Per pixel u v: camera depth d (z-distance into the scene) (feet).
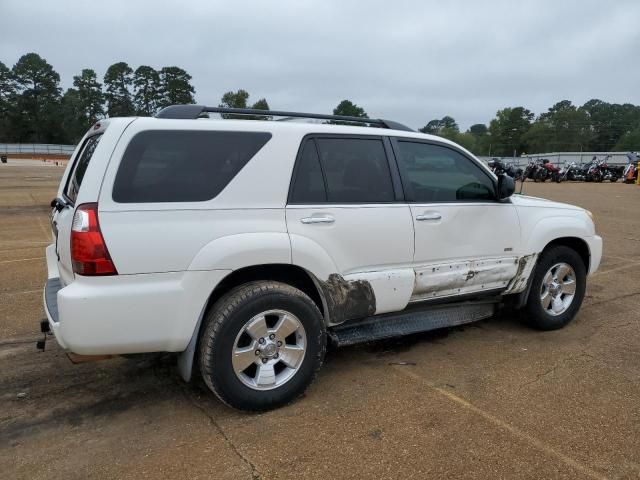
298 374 11.13
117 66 342.64
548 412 10.94
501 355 14.07
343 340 12.29
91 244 9.36
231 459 9.30
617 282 22.17
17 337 15.28
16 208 45.34
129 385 12.31
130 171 9.77
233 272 10.85
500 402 11.38
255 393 10.67
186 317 10.09
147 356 13.97
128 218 9.61
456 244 13.58
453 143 14.02
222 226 10.36
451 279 13.58
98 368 13.24
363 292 12.14
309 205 11.34
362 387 12.12
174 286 9.93
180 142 10.30
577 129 330.75
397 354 14.19
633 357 13.97
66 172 13.41
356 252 11.96
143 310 9.72
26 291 19.85
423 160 13.43
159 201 9.91
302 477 8.79
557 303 16.12
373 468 9.03
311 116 12.50
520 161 195.11
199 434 10.14
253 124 11.16
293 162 11.30
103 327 9.49
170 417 10.82
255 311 10.44
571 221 15.97
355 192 12.12
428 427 10.33
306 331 11.10
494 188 14.57
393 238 12.42
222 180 10.52
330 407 11.17
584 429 10.29
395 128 13.73
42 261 24.97
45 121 350.02
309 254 11.18
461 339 15.34
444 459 9.28
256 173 10.83
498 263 14.48
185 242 9.97
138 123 10.06
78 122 352.69
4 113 348.59
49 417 10.83
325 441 9.84
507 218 14.56
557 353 14.24
